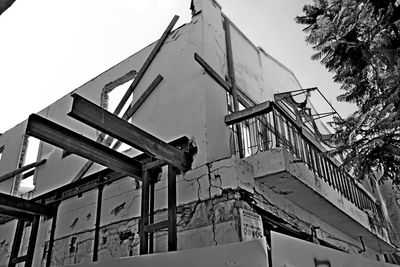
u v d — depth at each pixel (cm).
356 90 584
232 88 629
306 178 512
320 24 561
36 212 577
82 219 608
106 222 564
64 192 630
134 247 510
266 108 517
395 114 494
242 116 539
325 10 573
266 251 237
